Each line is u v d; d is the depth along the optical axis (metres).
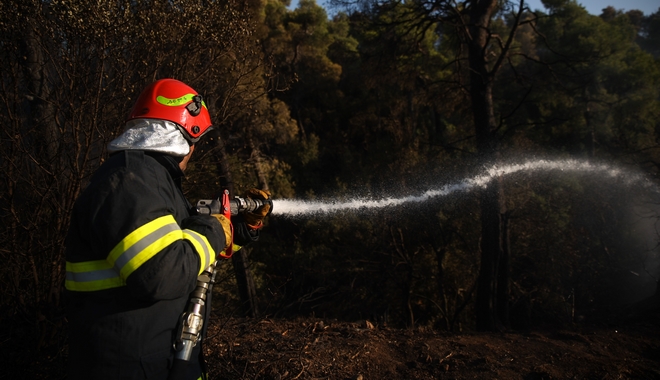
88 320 1.48
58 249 3.50
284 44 17.62
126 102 3.62
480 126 9.88
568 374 3.20
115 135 3.63
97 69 3.39
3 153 3.33
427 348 3.49
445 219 13.24
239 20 4.23
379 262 14.30
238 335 3.60
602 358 3.50
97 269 1.47
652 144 17.86
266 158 14.66
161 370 1.51
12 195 3.34
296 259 13.51
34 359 3.21
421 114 21.19
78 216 1.48
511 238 13.57
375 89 20.09
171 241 1.42
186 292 1.47
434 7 9.93
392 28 11.04
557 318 11.66
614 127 19.00
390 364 3.26
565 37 18.02
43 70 3.57
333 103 21.23
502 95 18.03
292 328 3.84
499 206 9.68
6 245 3.43
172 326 1.55
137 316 1.48
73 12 3.17
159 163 1.62
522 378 3.13
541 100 16.45
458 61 10.62
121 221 1.39
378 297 14.86
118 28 3.34
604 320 4.79
